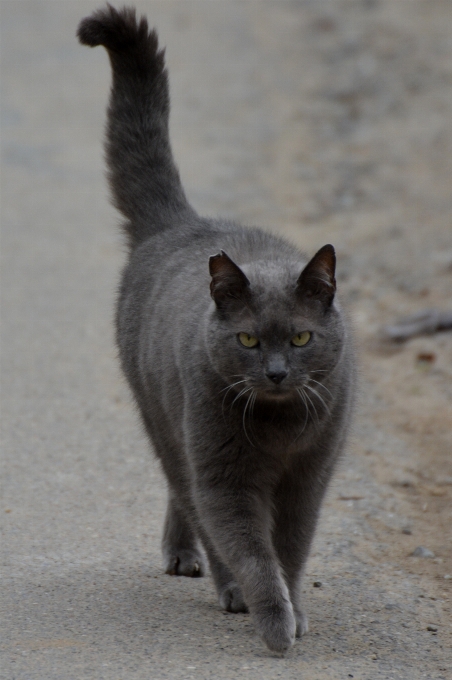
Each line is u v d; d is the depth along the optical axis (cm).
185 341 667
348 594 713
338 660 606
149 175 859
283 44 2841
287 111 2339
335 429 672
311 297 648
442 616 684
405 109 2217
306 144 2127
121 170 866
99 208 1794
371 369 1180
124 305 805
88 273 1482
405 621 672
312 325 641
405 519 857
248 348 634
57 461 923
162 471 767
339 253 1548
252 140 2172
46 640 611
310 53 2734
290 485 683
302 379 636
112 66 878
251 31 2998
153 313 739
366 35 2764
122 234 877
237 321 636
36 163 2009
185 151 2084
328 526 823
